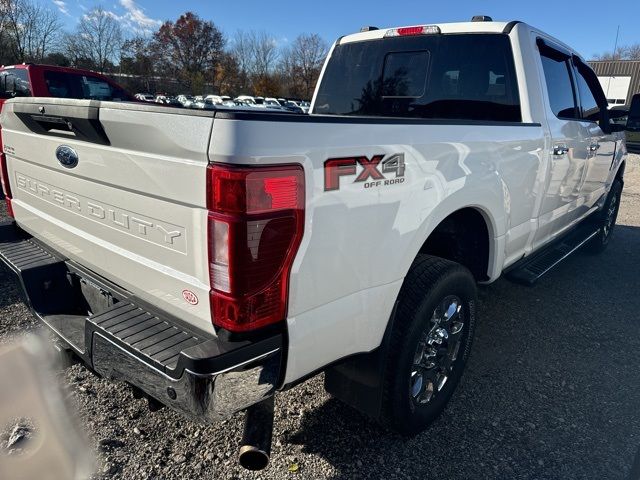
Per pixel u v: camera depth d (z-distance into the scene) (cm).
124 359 179
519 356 351
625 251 652
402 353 228
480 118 351
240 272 157
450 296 256
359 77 408
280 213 160
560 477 236
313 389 296
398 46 384
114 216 202
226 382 161
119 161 188
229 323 163
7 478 217
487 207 273
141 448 242
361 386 232
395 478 232
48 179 243
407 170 208
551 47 369
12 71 944
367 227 193
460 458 246
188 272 175
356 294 198
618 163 563
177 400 164
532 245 370
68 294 258
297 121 163
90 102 185
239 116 150
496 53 338
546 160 337
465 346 282
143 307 202
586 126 418
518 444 258
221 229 156
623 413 287
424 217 223
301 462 239
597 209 554
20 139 258
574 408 291
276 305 168
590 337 385
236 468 233
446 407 288
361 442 255
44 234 263
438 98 368
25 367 297
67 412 264
